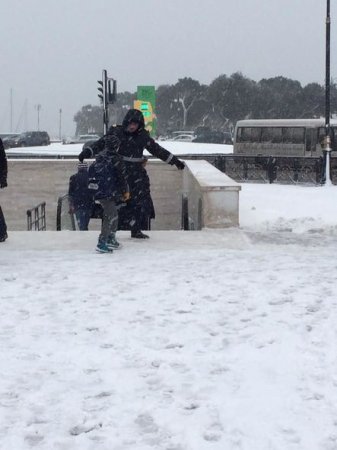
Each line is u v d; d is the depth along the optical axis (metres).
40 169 17.84
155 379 4.64
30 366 4.92
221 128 115.56
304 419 3.97
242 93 113.69
